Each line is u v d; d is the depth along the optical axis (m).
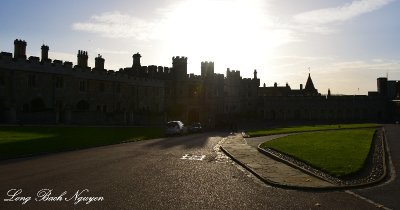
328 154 22.97
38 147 26.94
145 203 11.92
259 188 14.58
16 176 16.23
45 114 54.00
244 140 38.16
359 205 11.95
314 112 107.25
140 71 91.75
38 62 59.84
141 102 83.62
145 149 28.80
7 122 50.47
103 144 32.25
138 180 15.68
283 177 16.50
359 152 23.97
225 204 12.00
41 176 16.25
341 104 106.00
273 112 109.12
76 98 66.81
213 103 102.25
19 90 56.84
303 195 13.40
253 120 94.56
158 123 76.44
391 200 12.59
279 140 34.44
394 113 101.69
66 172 17.39
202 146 32.12
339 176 16.33
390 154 24.70
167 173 17.62
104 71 72.88
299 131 52.16
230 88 109.00
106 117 63.09
